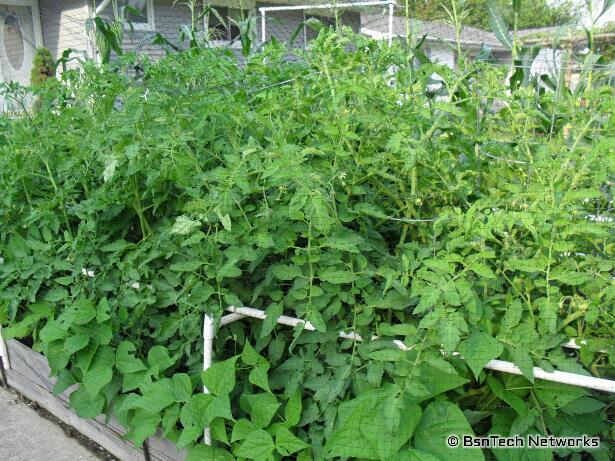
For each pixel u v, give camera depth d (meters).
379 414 1.78
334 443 1.81
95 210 2.63
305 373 2.12
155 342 2.66
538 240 1.85
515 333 1.83
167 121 2.44
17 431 3.22
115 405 2.60
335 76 2.58
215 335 2.27
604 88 2.11
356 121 2.26
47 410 3.39
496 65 2.87
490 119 2.70
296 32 4.55
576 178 1.90
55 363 2.63
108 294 2.77
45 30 14.09
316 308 2.00
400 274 1.99
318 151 1.97
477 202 2.11
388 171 2.41
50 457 2.99
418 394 1.71
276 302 2.21
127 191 2.56
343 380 1.97
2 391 3.64
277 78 3.22
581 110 2.41
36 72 12.02
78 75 3.39
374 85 2.37
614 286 1.76
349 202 2.24
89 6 12.45
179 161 2.27
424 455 1.72
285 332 2.32
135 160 2.40
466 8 3.31
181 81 3.16
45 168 3.15
